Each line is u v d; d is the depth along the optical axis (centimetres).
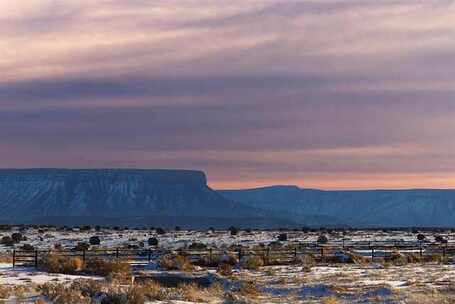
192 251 8738
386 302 4206
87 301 3872
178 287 4838
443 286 4922
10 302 3781
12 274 5753
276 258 7719
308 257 7638
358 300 4344
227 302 4225
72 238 13988
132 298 3912
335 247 9881
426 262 7831
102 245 11519
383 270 6544
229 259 7088
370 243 11556
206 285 5409
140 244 11475
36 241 12694
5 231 17025
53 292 4091
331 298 4300
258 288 4972
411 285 5028
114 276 5556
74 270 6147
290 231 19862
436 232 19100
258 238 14350
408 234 16962
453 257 8356
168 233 17375
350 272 6306
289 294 4694
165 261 6700
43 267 6331
